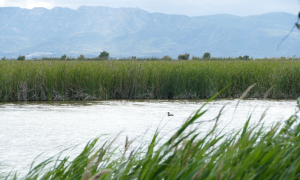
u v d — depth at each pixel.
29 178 4.32
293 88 21.88
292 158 2.89
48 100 20.47
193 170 2.52
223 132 9.17
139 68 23.05
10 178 6.14
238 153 2.81
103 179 3.35
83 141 9.36
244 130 3.47
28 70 21.31
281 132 3.60
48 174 4.06
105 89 21.59
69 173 4.07
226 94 22.23
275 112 14.45
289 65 24.42
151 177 2.87
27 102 19.38
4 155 7.97
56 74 20.95
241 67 24.06
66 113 14.85
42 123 12.30
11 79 20.27
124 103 18.84
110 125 11.77
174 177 2.58
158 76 22.33
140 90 21.92
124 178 3.07
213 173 2.44
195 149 3.16
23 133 10.55
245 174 2.45
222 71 22.78
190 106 17.23
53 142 9.31
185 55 60.62
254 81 22.25
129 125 11.74
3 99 19.88
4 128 11.37
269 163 2.54
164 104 18.28
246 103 18.16
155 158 2.92
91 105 17.92
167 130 10.62
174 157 2.93
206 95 22.14
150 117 13.57
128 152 6.88
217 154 3.01
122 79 22.27
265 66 24.81
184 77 22.19
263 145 3.13
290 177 2.42
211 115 13.65
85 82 21.17
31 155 7.98
